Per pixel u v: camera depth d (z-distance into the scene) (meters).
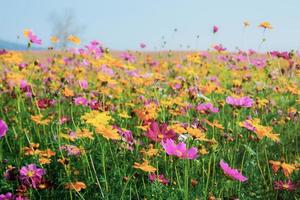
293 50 3.10
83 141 2.08
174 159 1.86
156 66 4.04
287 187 1.90
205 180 2.03
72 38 2.84
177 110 2.35
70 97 2.54
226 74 3.88
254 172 2.12
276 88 3.02
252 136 2.16
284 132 2.59
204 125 2.41
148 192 1.87
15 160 2.06
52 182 1.94
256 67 3.61
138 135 2.16
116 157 2.02
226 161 2.20
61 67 3.79
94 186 1.94
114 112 2.57
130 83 3.21
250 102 2.07
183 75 3.65
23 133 2.24
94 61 2.93
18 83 2.51
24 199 1.79
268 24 2.85
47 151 1.96
